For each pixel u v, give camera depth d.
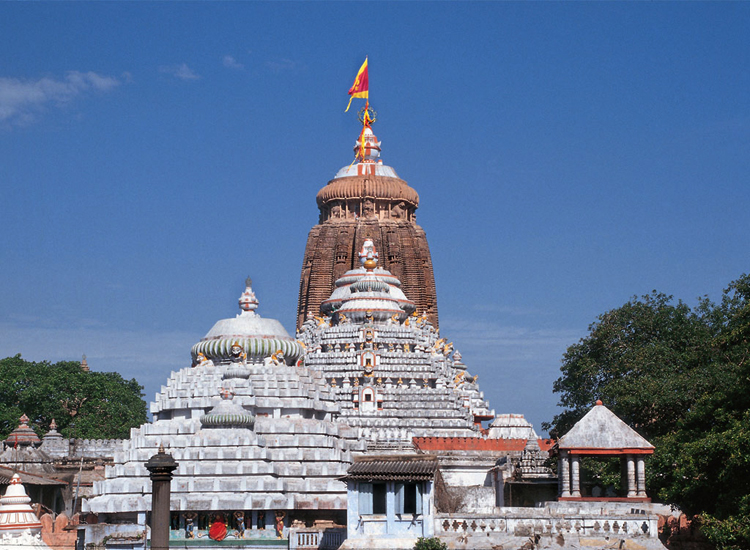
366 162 192.50
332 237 183.38
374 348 134.12
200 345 107.38
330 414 104.44
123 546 79.88
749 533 71.12
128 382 186.75
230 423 91.56
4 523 79.38
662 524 78.62
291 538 80.75
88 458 125.69
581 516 74.12
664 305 121.75
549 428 126.69
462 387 140.00
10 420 161.12
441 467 113.69
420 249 183.88
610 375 118.12
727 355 101.00
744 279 118.00
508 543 73.50
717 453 78.38
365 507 74.56
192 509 86.75
